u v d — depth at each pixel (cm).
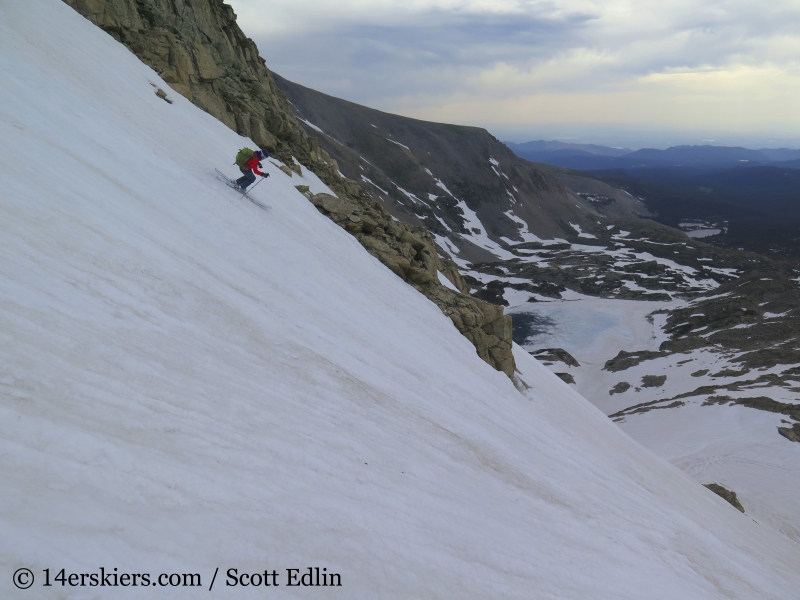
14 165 855
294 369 897
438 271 3678
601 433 2623
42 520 333
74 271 704
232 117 3328
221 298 965
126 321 684
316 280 1606
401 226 3369
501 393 2094
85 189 980
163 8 3522
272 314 1103
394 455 805
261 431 636
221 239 1338
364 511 589
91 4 2475
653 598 855
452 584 553
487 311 2725
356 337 1387
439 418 1171
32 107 1147
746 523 2788
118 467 427
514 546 742
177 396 595
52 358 514
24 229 708
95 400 498
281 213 2023
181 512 421
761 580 1552
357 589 452
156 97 2183
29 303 573
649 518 1446
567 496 1191
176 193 1394
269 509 489
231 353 805
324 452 677
